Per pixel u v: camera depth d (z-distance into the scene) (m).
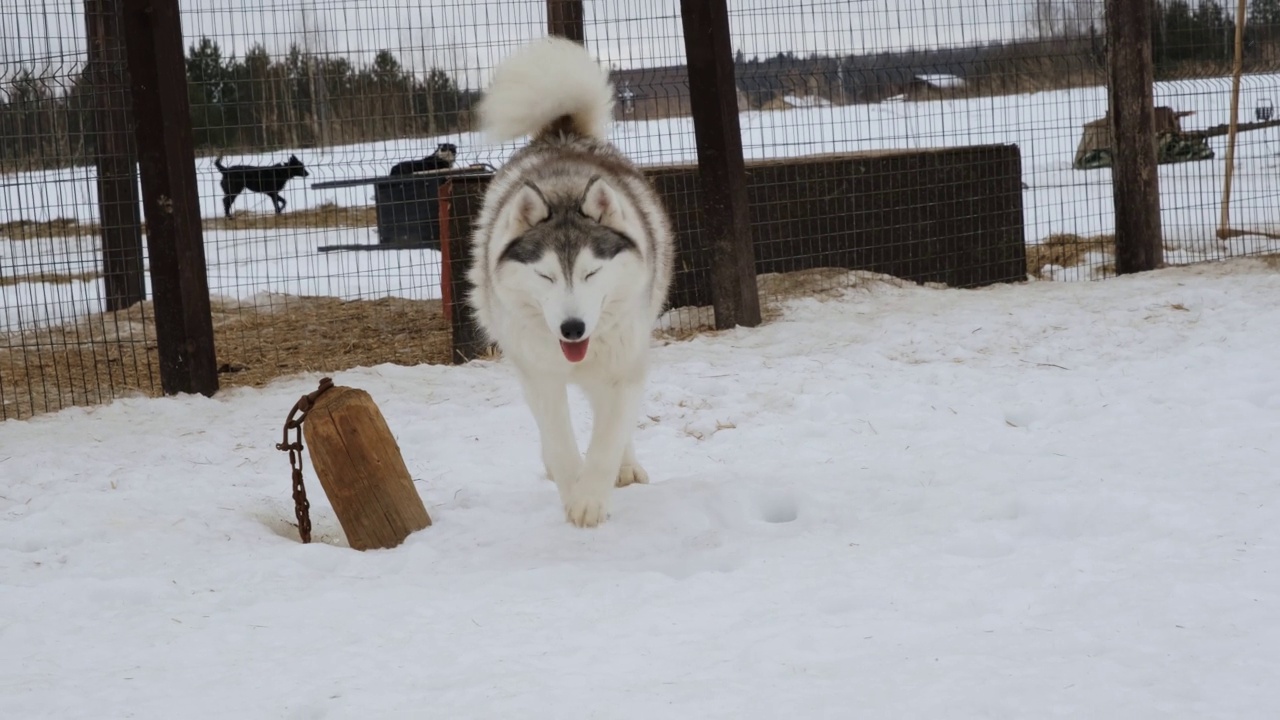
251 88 8.66
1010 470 4.45
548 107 5.04
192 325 6.58
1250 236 10.22
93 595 3.54
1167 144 12.68
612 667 2.75
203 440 5.62
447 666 2.82
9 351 7.79
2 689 2.76
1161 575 3.17
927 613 3.05
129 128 8.16
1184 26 10.41
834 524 4.07
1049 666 2.60
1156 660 2.61
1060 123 15.41
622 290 3.99
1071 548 3.51
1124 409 5.23
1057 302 7.87
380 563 3.90
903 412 5.57
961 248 9.23
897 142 13.14
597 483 4.12
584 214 3.95
